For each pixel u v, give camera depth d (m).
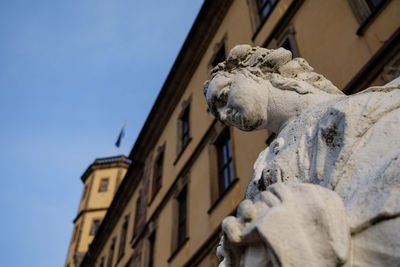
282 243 0.64
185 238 8.09
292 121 1.21
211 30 10.31
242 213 0.72
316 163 0.95
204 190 8.10
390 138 0.83
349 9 5.26
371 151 0.84
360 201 0.72
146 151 13.49
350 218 0.71
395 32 4.20
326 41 5.50
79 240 21.06
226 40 9.32
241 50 1.45
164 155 11.63
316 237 0.66
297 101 1.24
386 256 0.64
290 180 1.00
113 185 22.94
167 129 12.12
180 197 9.55
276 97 1.29
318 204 0.69
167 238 9.27
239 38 8.62
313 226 0.67
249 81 1.33
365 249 0.67
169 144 11.50
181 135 10.85
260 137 6.59
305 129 1.09
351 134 0.90
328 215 0.68
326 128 0.97
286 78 1.32
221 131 8.22
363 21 4.89
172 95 11.98
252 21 8.25
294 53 6.09
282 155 1.09
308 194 0.71
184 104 11.09
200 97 10.16
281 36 6.73
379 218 0.67
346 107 0.95
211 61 9.86
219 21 10.10
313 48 5.73
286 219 0.67
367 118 0.91
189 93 11.06
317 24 5.88
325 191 0.73
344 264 0.65
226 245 0.74
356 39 4.90
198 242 7.59
